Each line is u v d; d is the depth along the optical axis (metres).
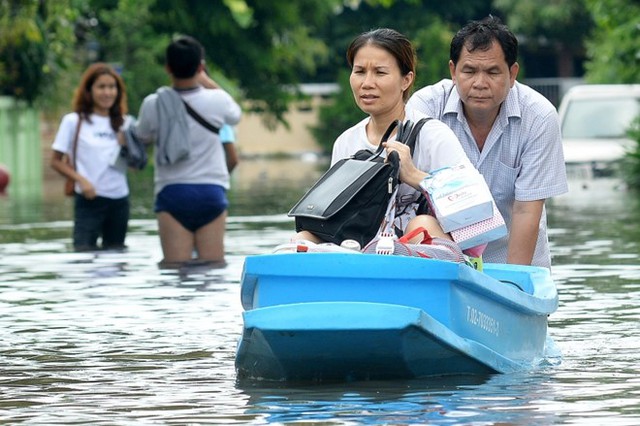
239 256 28.95
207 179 27.30
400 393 13.55
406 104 15.53
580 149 54.72
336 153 15.58
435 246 14.39
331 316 13.45
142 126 27.31
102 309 21.17
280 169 92.31
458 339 13.88
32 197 56.28
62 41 76.00
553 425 12.15
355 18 151.88
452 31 152.75
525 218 17.05
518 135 17.00
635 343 17.05
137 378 15.13
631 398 13.38
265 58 91.94
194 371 15.49
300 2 97.50
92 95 30.52
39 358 16.67
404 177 14.64
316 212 14.36
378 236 14.45
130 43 89.69
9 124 73.50
